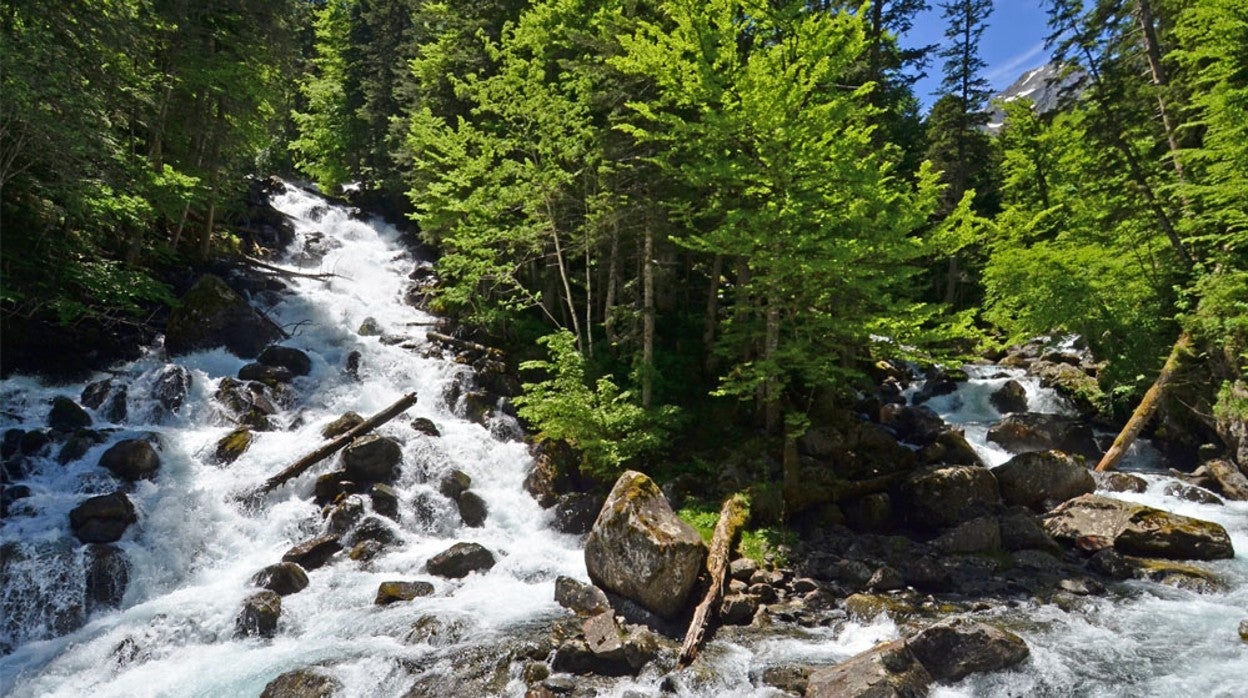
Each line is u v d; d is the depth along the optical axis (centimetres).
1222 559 1245
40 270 1770
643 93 1734
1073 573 1204
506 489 1573
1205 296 1728
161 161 2283
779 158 1373
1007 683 818
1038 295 2319
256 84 2406
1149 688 805
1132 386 2152
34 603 992
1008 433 2120
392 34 4116
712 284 2069
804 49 1448
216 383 1736
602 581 1101
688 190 1794
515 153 2222
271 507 1355
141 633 956
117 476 1307
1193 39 2192
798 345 1423
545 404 1580
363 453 1460
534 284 2536
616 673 875
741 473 1538
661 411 1623
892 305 1398
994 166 4178
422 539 1349
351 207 3962
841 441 1659
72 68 1513
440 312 2575
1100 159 2488
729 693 830
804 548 1288
